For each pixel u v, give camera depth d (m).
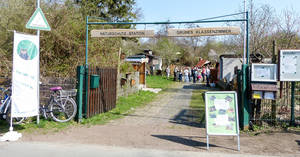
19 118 6.47
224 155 4.38
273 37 11.89
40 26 6.11
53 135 5.63
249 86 6.02
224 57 17.12
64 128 6.22
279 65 5.81
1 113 6.30
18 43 5.67
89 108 7.26
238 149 4.65
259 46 11.76
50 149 4.68
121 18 22.56
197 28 6.53
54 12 9.54
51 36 9.20
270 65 5.84
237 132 4.70
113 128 6.36
